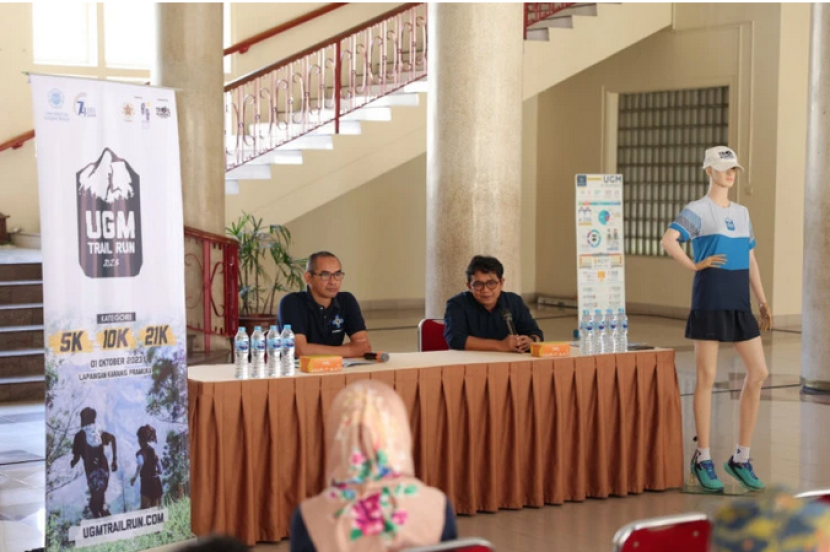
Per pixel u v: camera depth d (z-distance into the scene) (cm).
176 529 484
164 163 475
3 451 701
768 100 1372
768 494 217
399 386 536
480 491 567
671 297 1491
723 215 605
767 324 629
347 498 248
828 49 903
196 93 950
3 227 1227
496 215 794
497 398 563
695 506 581
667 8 1430
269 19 1420
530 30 1282
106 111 458
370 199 1542
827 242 910
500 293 633
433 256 808
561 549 507
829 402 883
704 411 615
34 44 1299
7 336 917
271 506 506
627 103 1549
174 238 479
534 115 1658
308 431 513
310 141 1195
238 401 499
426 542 250
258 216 1145
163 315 477
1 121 1257
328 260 595
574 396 584
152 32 959
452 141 792
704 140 1455
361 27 1192
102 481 463
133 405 470
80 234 453
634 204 1546
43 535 533
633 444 604
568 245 1630
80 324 455
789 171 1377
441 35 795
